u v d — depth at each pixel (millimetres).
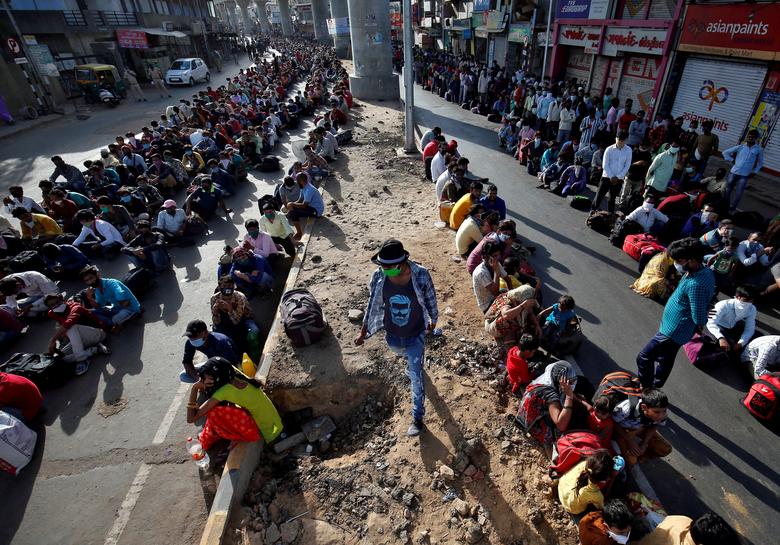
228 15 116625
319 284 7199
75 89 28016
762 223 8602
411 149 14633
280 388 5211
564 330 5496
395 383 5227
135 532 4066
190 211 9758
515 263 6195
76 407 5430
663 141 11547
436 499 3875
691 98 13250
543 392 4176
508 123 14711
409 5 12750
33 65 23609
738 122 11742
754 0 10539
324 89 26766
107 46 31969
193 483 4477
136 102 27312
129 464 4703
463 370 5250
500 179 12297
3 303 6953
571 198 10477
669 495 4012
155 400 5496
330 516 3896
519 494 3855
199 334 5066
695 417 4789
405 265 3898
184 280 8047
